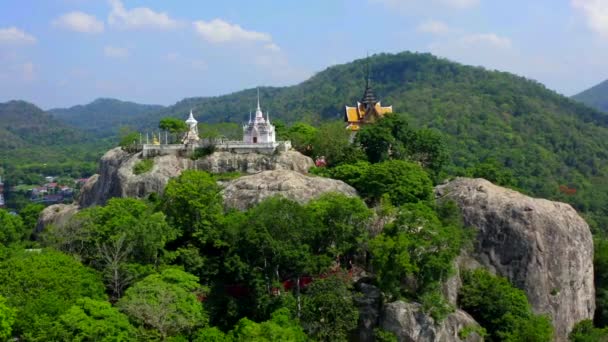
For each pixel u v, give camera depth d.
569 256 113.62
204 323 82.56
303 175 119.38
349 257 102.44
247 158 135.75
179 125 159.62
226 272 92.94
